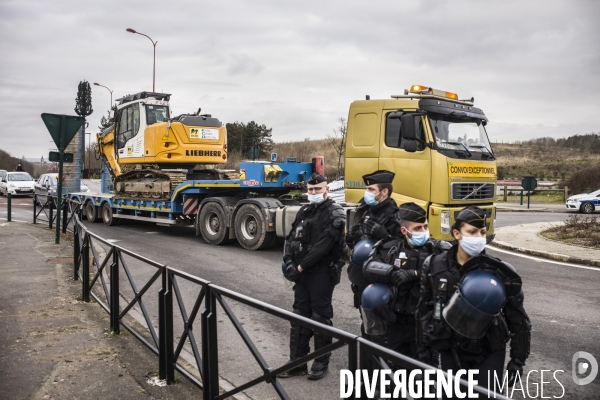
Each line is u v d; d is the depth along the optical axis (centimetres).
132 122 1593
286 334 530
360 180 981
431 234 905
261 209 1130
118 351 518
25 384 438
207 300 393
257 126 4800
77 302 698
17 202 2948
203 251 1155
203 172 1539
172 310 446
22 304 686
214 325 389
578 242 1212
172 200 1387
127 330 562
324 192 465
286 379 412
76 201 1883
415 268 346
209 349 388
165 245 1252
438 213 897
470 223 292
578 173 2881
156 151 1471
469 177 937
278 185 1194
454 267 304
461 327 282
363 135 980
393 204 430
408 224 352
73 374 460
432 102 913
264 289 796
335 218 449
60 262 975
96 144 1902
